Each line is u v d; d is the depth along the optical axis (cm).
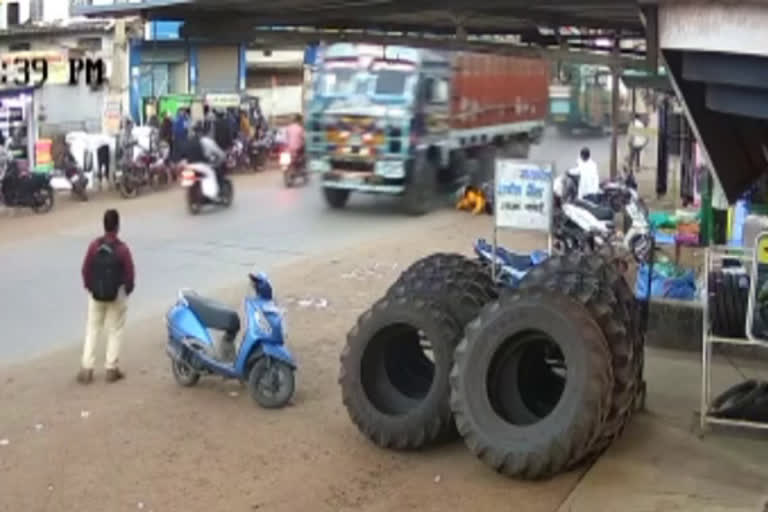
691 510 592
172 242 1579
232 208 1970
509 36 1105
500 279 819
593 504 605
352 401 721
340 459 698
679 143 1784
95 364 931
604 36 1021
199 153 1995
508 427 648
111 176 2250
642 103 3075
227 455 705
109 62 2819
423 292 736
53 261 1427
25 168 1984
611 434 654
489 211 1945
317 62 2012
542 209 868
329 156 1984
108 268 859
